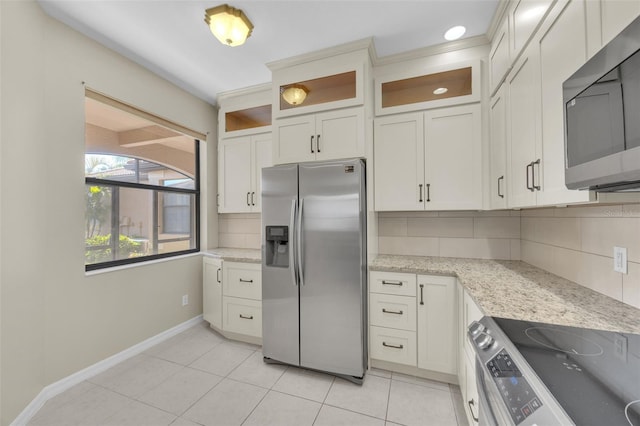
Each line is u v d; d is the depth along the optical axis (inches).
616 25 30.9
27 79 64.6
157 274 102.6
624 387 25.6
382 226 103.0
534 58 50.6
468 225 93.4
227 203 121.8
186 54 89.8
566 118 33.8
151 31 78.7
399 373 80.9
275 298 85.7
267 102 112.3
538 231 75.9
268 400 69.9
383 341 80.4
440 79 89.2
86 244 85.5
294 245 82.2
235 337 104.7
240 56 90.6
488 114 80.0
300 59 90.1
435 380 77.3
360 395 71.6
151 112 99.5
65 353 74.5
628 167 24.2
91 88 81.1
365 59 83.4
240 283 101.9
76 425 61.7
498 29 71.9
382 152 91.0
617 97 25.8
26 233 64.2
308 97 95.3
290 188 83.9
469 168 81.8
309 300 81.3
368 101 85.9
